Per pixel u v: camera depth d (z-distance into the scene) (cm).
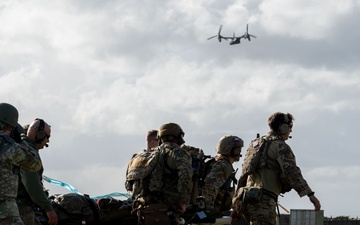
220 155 1388
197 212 1247
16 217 1049
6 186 1045
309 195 1216
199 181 1255
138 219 1184
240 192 1243
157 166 1177
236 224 1406
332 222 2275
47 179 1405
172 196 1172
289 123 1254
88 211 1193
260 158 1238
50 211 1138
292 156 1229
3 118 1066
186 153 1184
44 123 1175
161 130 1209
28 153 1065
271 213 1222
